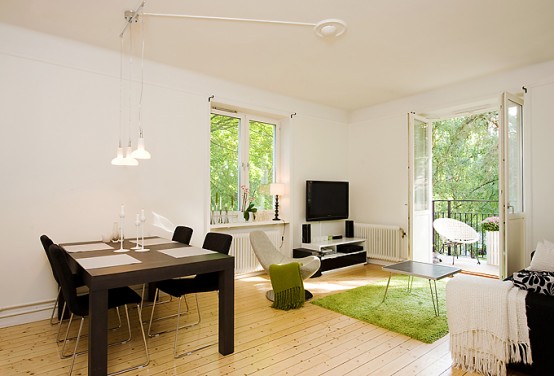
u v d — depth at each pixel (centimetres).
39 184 312
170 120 396
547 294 212
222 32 313
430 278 316
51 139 318
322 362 235
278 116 521
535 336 204
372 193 576
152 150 381
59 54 324
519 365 212
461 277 241
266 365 230
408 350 254
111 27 305
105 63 350
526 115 399
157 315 327
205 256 255
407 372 222
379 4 266
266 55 366
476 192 756
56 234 320
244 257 470
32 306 309
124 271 205
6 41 298
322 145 572
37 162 311
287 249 522
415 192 516
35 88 311
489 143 742
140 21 294
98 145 345
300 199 539
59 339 271
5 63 297
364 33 315
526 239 396
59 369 224
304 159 545
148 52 359
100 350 196
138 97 372
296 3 265
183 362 234
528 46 344
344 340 271
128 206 363
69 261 256
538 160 390
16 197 301
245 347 258
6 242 297
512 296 213
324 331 289
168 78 395
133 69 369
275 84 464
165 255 259
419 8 272
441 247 684
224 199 479
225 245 290
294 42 334
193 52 359
